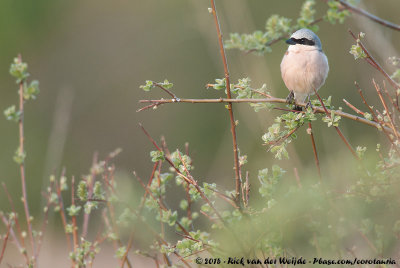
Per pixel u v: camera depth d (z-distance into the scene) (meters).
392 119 5.86
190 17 21.05
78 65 23.55
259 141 13.42
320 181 5.14
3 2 22.77
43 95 22.98
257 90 6.57
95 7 23.88
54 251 14.83
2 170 20.61
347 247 5.82
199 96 21.47
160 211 6.25
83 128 22.83
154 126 22.19
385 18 14.41
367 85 10.09
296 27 7.62
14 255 14.25
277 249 5.35
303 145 14.32
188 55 21.88
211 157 20.78
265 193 5.36
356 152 5.47
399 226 5.10
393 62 5.94
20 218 18.92
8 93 22.67
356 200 5.11
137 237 7.14
